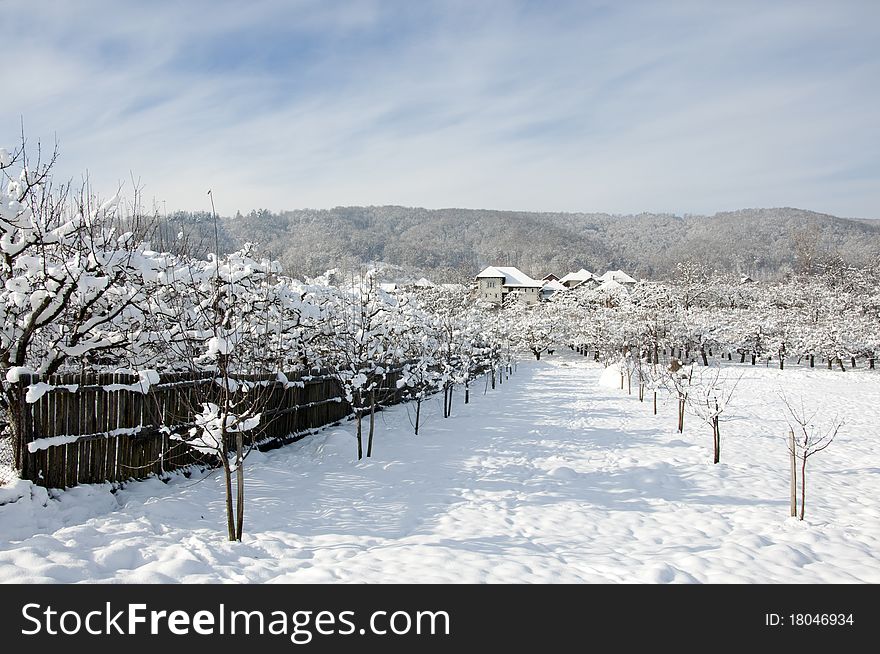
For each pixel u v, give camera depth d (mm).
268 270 10344
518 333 48594
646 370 21812
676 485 9250
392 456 10719
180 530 6094
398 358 17938
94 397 6977
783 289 52906
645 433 14305
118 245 7711
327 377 13117
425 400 20672
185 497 7285
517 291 75250
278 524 6629
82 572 4898
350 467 9742
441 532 6609
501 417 16547
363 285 13359
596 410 18656
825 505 8195
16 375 6035
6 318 6891
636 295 46125
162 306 8305
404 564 5539
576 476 9688
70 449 6688
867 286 48312
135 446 7598
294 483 8539
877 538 6723
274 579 5168
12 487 5832
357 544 6105
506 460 10719
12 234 6531
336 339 13828
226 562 5414
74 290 6598
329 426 13383
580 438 13367
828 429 15438
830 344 39406
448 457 10758
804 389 27094
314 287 13789
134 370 8188
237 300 9586
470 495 8305
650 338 37938
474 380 28969
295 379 11570
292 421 11578
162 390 8070
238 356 8367
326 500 7773
